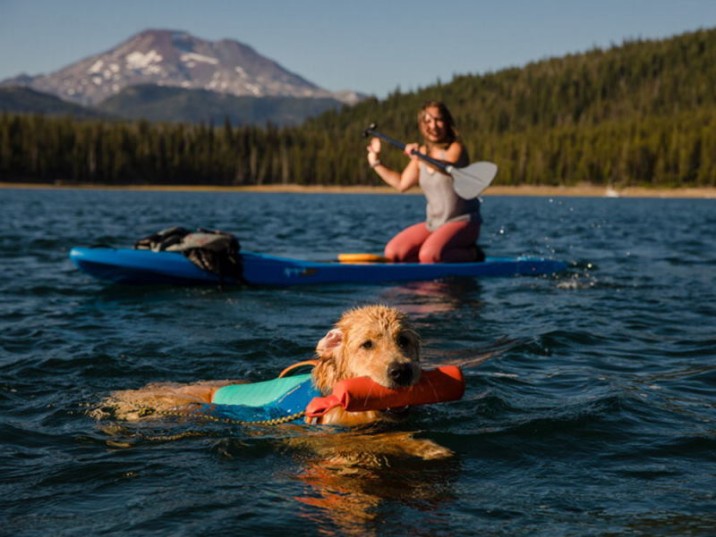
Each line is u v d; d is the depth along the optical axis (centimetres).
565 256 1559
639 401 518
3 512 341
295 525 324
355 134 17762
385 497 357
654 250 1728
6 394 546
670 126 13338
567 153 13000
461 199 1147
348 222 2956
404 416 489
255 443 435
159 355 668
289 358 664
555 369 624
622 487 371
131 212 3662
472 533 316
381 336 472
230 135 14600
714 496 357
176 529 321
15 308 889
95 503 351
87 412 501
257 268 1066
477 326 793
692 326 801
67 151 12912
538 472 394
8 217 2877
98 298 966
